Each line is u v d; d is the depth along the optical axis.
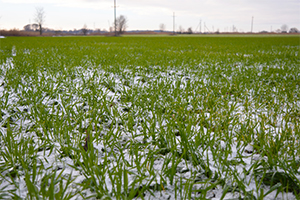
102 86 4.68
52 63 7.20
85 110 3.37
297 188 1.72
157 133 2.52
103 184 1.71
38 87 4.13
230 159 2.09
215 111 3.25
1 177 1.84
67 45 17.94
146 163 1.92
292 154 2.09
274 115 3.08
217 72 6.04
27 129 2.72
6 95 3.67
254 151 2.29
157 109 3.19
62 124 2.64
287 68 6.79
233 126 2.64
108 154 2.13
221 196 1.65
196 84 4.67
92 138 2.30
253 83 4.81
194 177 1.77
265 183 1.78
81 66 6.82
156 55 10.39
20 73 5.39
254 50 14.48
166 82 5.02
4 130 2.70
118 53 11.30
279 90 4.25
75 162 2.06
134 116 3.12
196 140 2.21
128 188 1.69
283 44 21.42
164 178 1.82
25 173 1.77
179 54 11.25
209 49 15.27
